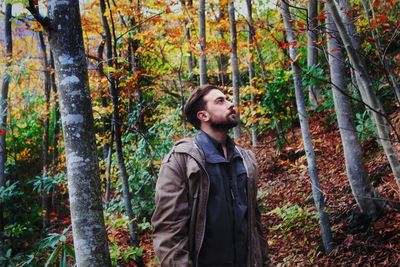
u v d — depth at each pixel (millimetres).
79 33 2070
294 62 2488
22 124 9922
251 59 7617
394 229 3736
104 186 6629
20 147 9617
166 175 1848
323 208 4055
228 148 1958
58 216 8180
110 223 3824
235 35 7262
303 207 5191
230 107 1960
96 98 6984
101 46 4910
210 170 1841
